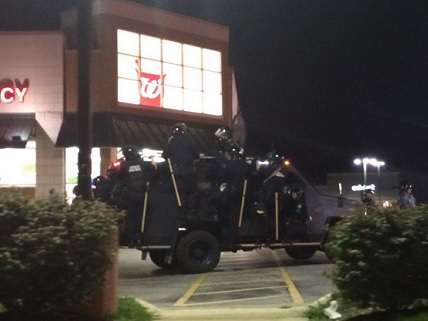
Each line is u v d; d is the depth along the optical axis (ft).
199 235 54.75
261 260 65.10
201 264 54.54
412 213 27.66
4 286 24.79
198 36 100.42
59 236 25.22
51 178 88.99
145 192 53.47
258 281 47.03
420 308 27.50
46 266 25.00
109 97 88.89
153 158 54.39
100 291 28.45
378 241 26.78
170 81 96.43
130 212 53.31
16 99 87.81
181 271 54.29
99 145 84.53
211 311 32.63
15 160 92.84
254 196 56.95
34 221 25.77
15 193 27.43
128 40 91.91
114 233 28.66
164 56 96.02
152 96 93.91
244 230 56.59
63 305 26.03
